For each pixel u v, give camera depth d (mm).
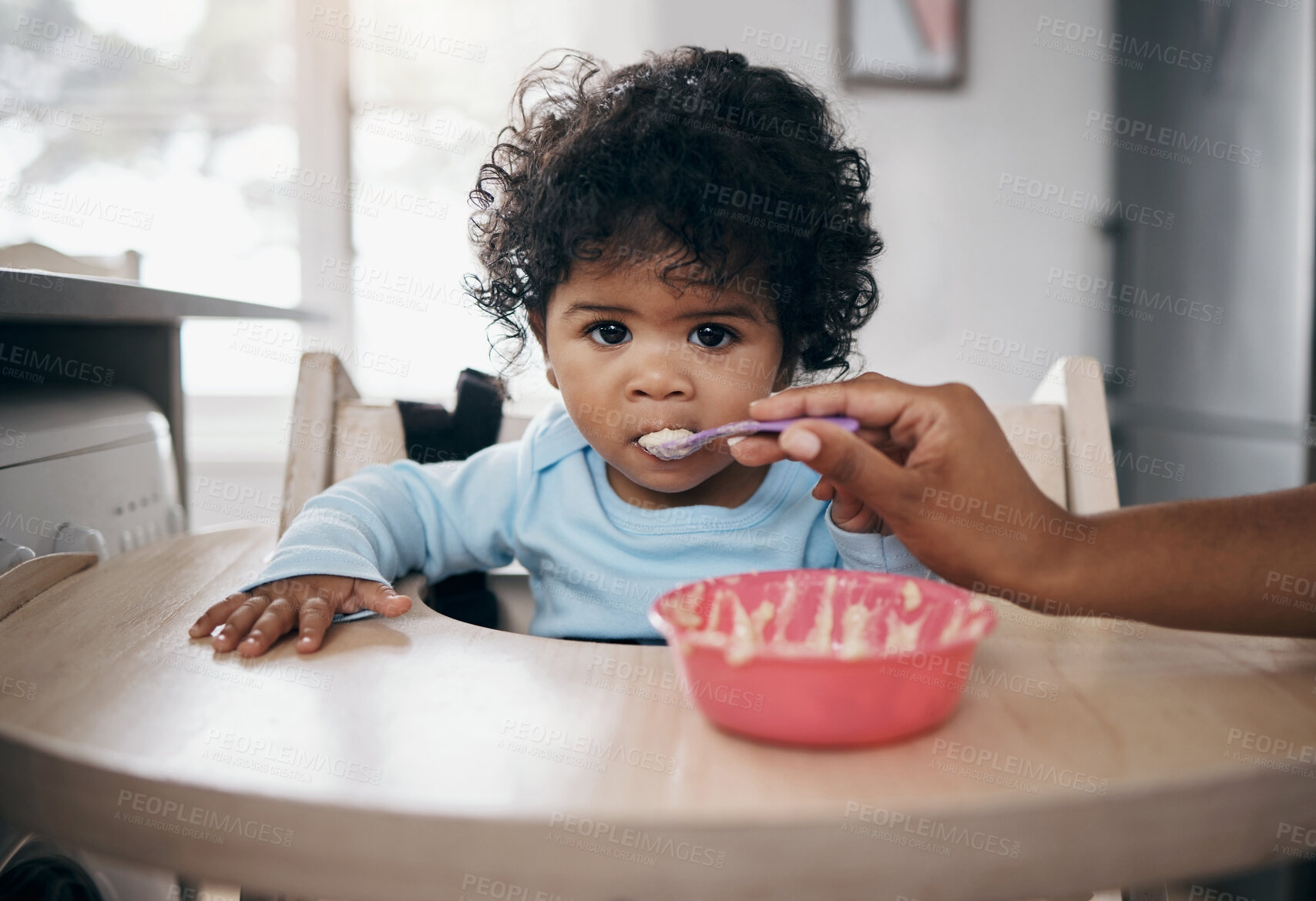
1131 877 365
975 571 501
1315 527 506
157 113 2834
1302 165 1632
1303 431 1609
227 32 2822
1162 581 493
